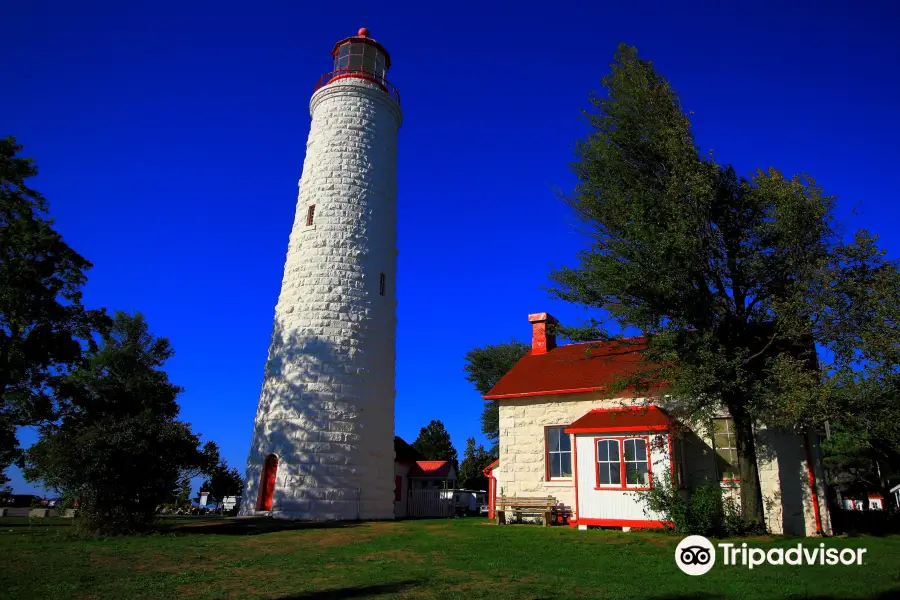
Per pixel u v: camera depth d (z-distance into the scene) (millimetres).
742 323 14977
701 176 14359
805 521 15766
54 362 20766
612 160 16188
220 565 10758
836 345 13375
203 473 16297
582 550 12422
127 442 14703
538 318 23594
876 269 13656
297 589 8812
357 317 20188
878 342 12680
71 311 21078
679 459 16438
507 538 14094
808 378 12898
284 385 19297
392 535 14695
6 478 25734
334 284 20219
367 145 22312
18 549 12469
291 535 14727
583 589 8867
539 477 19000
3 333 19281
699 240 14234
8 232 19312
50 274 20562
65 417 20891
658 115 16000
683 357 14453
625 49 17016
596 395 18781
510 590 8758
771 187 14375
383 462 19891
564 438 19047
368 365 20047
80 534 14344
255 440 19672
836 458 31812
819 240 14258
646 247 14305
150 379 34781
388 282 21641
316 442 18500
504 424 20078
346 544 13320
